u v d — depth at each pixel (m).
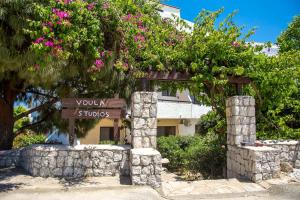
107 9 7.77
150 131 8.32
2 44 6.81
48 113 11.00
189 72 9.02
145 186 7.17
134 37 8.39
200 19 9.45
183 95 18.73
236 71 8.63
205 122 15.48
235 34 8.99
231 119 9.17
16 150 9.16
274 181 7.59
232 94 10.00
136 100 8.38
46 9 6.88
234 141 8.91
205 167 10.63
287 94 10.20
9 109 10.05
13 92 10.16
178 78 8.93
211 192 7.04
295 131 10.58
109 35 8.20
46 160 7.91
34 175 7.93
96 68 7.76
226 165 9.88
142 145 8.23
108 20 7.88
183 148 12.93
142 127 8.31
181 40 9.55
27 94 11.27
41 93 10.90
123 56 8.37
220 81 8.74
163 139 13.14
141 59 8.71
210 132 12.29
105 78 9.20
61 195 6.47
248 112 8.98
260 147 8.20
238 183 7.69
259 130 10.83
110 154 8.17
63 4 7.06
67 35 6.98
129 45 8.35
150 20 9.51
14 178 7.75
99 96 10.21
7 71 8.65
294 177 7.98
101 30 7.96
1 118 9.88
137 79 9.15
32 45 6.65
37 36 6.80
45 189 6.86
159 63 8.58
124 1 8.70
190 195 6.84
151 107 8.41
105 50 8.02
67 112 8.36
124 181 7.61
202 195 6.85
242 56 8.93
